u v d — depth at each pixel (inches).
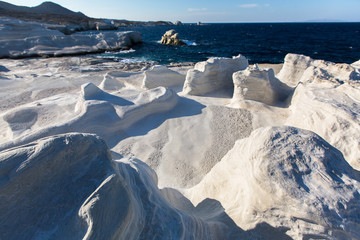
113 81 742.5
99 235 94.0
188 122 449.7
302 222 121.0
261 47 1860.2
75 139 123.3
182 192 275.4
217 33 3656.5
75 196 111.1
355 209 117.1
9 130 417.4
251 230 141.0
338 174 132.5
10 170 102.9
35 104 506.9
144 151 372.8
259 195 138.3
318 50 1611.7
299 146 144.3
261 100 514.0
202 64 634.8
